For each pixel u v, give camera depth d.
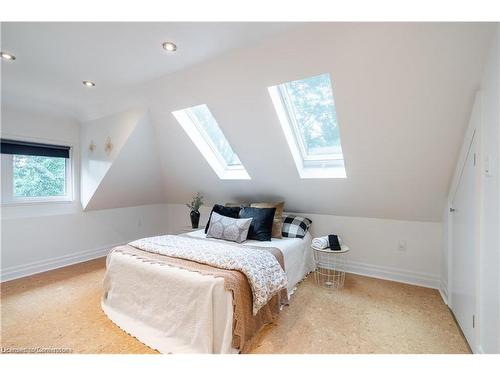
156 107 2.67
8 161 2.84
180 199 4.38
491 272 1.32
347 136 2.14
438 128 1.82
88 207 3.46
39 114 3.01
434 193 2.33
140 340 1.69
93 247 3.62
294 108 2.37
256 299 1.63
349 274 2.99
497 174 1.25
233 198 3.69
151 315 1.77
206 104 2.37
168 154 3.32
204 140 3.10
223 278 1.55
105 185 3.27
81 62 1.92
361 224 2.97
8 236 2.80
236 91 2.11
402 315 2.04
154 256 1.97
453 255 2.06
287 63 1.76
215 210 3.05
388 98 1.76
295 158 2.60
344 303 2.24
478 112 1.50
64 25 1.46
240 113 2.30
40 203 3.08
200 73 2.06
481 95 1.47
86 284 2.66
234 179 3.24
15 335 1.76
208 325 1.49
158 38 1.60
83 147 3.39
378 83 1.70
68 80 2.24
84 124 3.38
